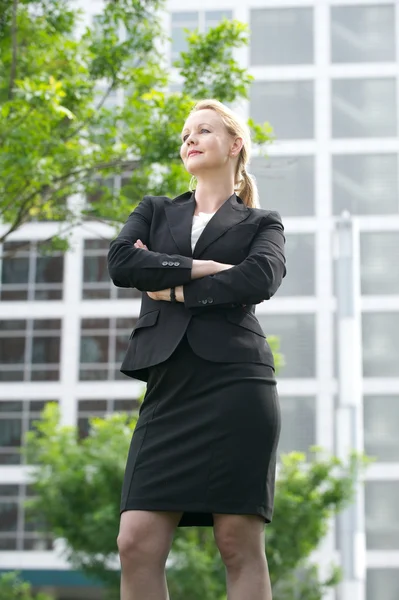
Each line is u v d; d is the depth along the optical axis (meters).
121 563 3.30
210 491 3.24
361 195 34.78
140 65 14.22
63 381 35.25
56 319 35.62
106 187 13.29
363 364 34.28
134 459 3.32
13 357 35.53
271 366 3.41
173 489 3.24
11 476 34.81
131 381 35.03
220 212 3.58
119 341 35.34
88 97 12.98
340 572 19.89
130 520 3.27
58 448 19.50
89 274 35.69
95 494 18.84
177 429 3.29
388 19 35.56
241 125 3.72
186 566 17.23
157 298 3.41
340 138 35.03
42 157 11.52
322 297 34.19
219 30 12.83
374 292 34.59
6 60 13.09
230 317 3.38
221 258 3.50
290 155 34.88
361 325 34.47
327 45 35.50
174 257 3.39
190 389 3.31
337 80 35.34
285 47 35.56
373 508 33.53
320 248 34.44
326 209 34.59
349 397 22.48
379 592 33.16
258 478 3.28
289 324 34.31
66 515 18.66
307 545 18.59
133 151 12.80
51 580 34.28
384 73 35.25
